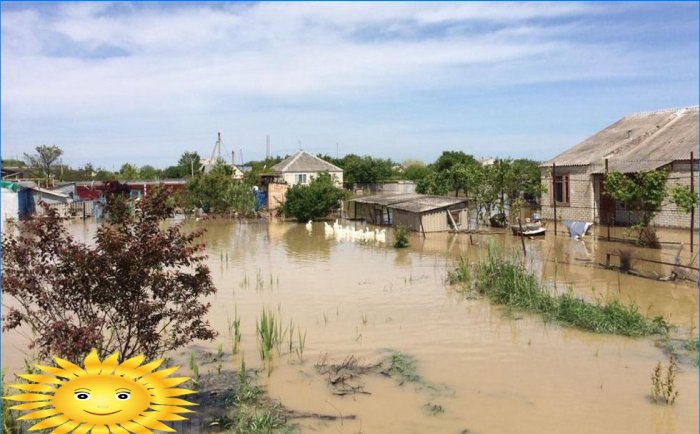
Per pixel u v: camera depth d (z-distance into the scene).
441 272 20.34
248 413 8.98
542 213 37.44
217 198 46.62
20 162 82.00
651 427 8.48
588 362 11.13
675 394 9.24
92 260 7.76
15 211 44.16
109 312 8.55
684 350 11.72
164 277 8.32
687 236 26.83
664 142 31.05
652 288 17.25
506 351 11.81
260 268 22.06
